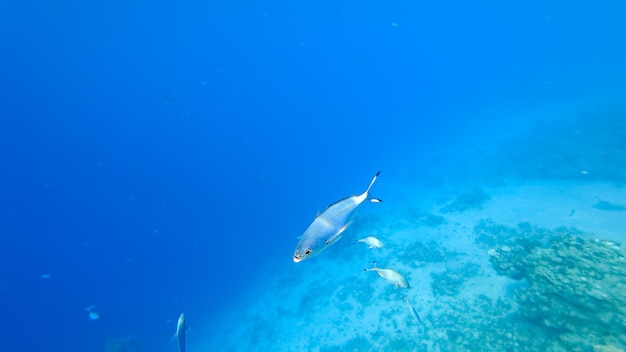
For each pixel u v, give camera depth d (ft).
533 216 54.60
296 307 60.03
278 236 106.63
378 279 53.93
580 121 89.45
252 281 84.38
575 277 27.22
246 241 114.62
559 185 61.87
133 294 108.78
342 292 55.57
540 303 28.40
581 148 71.05
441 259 51.06
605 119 82.38
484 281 41.96
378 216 79.97
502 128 119.85
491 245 50.26
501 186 71.31
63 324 105.19
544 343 26.30
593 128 79.51
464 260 48.78
